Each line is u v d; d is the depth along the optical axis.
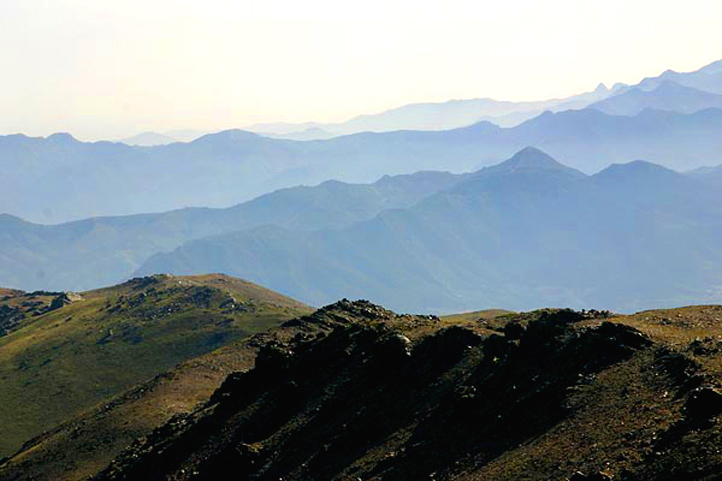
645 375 98.94
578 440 88.19
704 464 67.94
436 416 124.25
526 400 109.56
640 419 85.56
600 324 124.25
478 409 117.50
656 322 121.31
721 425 73.62
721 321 115.44
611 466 77.38
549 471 83.75
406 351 153.38
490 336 142.88
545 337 126.56
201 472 151.12
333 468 125.62
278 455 142.25
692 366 93.38
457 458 105.12
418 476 106.19
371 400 144.12
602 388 100.94
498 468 92.69
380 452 121.75
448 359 144.00
